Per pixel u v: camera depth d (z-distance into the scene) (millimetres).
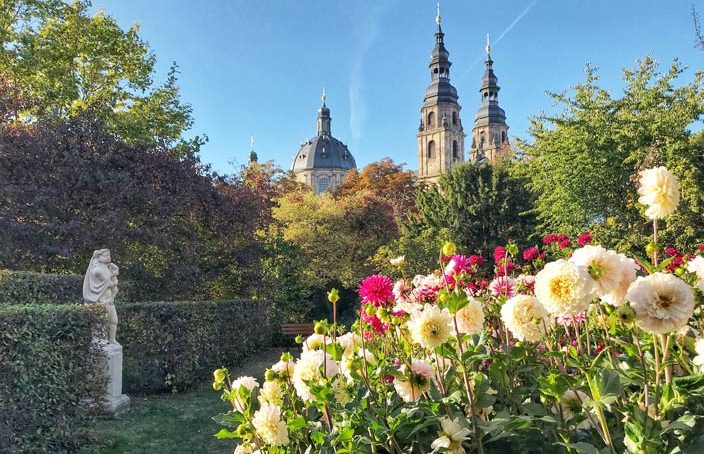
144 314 8398
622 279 1577
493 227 24688
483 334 2148
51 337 5141
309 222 21188
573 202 15641
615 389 1567
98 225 10500
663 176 1682
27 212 10406
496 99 77562
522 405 1945
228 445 5801
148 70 17234
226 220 13836
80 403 5477
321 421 2324
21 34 14914
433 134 69750
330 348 2156
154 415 7066
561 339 2621
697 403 1690
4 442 4594
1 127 10914
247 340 13234
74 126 11289
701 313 1818
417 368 1984
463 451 1773
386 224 23219
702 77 15266
